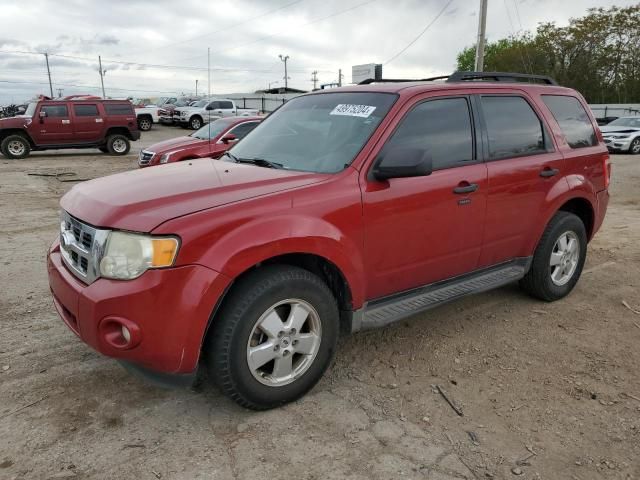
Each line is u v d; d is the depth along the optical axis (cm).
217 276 262
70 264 296
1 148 1833
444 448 275
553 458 270
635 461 269
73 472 252
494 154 401
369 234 324
